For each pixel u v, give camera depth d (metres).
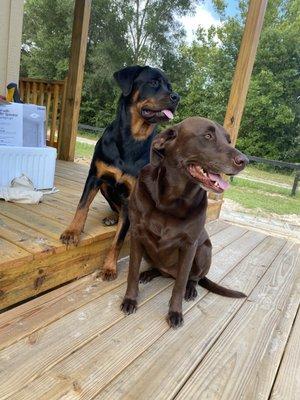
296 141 15.71
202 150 1.76
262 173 13.96
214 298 2.35
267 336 1.99
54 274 2.11
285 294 2.58
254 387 1.56
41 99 5.51
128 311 1.98
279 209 7.33
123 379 1.48
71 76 5.00
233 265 3.01
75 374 1.46
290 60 15.93
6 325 1.70
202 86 17.69
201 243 2.21
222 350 1.79
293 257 3.42
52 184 3.30
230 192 8.71
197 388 1.50
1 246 1.91
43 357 1.53
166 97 2.31
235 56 17.56
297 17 15.91
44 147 3.16
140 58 20.89
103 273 2.35
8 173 2.93
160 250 2.01
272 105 15.78
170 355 1.69
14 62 4.15
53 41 22.06
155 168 1.92
